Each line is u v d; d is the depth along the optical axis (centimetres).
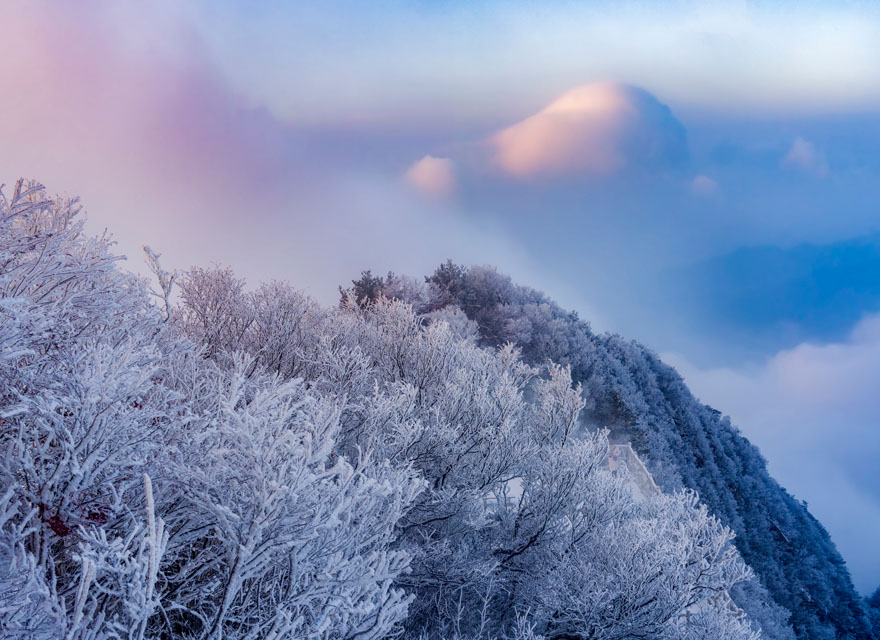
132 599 241
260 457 281
